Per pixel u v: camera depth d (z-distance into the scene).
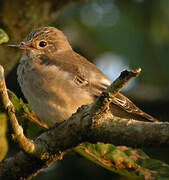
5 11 11.88
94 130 7.30
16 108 9.24
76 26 15.39
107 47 15.26
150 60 15.10
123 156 8.81
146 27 15.26
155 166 8.95
